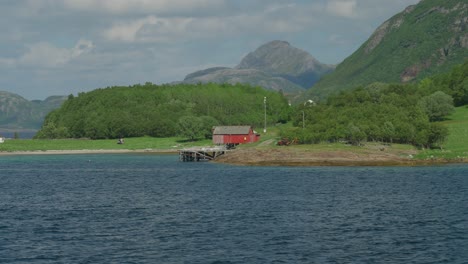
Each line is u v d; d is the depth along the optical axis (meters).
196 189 97.50
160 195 90.06
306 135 172.75
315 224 62.16
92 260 48.09
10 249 51.94
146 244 53.41
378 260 47.41
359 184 101.25
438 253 49.31
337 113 196.00
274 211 71.19
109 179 120.75
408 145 168.12
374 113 186.38
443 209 71.38
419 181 104.75
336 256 48.62
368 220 64.31
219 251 50.50
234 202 79.75
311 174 122.44
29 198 88.31
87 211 73.69
